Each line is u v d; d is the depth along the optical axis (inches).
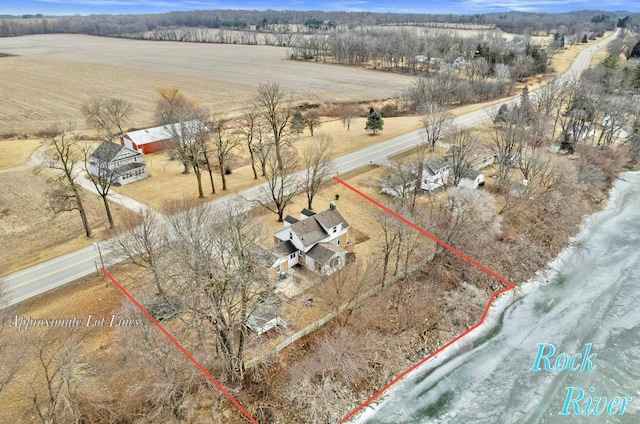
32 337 1279.5
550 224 2044.8
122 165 2475.4
